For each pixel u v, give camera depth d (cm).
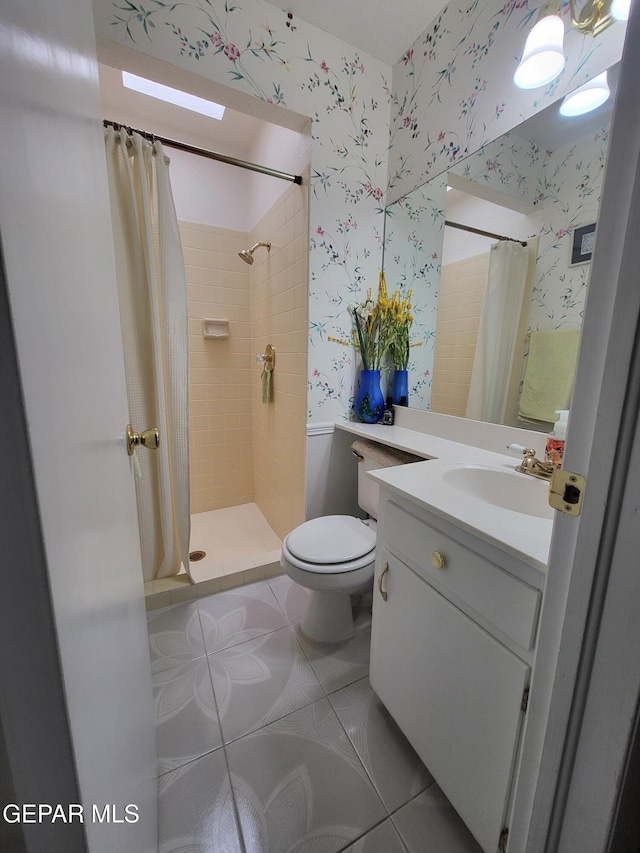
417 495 82
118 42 111
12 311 24
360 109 156
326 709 108
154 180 141
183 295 150
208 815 83
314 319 161
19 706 27
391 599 94
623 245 36
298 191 160
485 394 129
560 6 89
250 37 129
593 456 40
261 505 250
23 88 28
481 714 69
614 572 39
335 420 176
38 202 31
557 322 105
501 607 63
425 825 82
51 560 27
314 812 84
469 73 125
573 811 47
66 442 34
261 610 151
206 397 241
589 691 43
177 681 117
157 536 161
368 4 131
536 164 107
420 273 154
